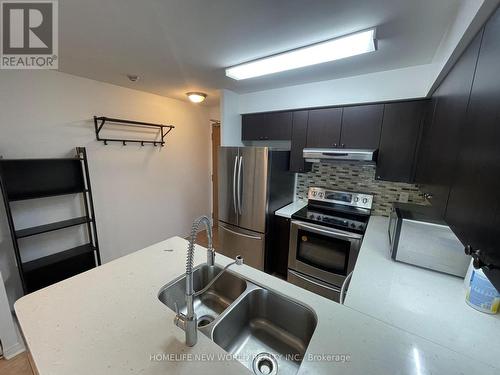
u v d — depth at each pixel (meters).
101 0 1.13
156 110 3.20
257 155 2.46
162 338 0.84
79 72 2.23
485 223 0.60
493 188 0.57
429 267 1.39
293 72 2.13
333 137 2.40
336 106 2.37
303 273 2.43
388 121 2.11
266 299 1.18
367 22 1.30
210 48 1.67
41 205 2.21
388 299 1.14
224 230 2.88
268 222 2.57
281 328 1.15
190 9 1.20
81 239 2.56
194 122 3.82
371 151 2.12
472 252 0.66
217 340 0.97
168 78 2.39
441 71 1.33
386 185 2.46
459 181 0.85
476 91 0.78
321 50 1.62
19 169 2.00
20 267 1.96
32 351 0.78
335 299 2.24
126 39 1.54
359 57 1.78
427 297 1.15
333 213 2.55
